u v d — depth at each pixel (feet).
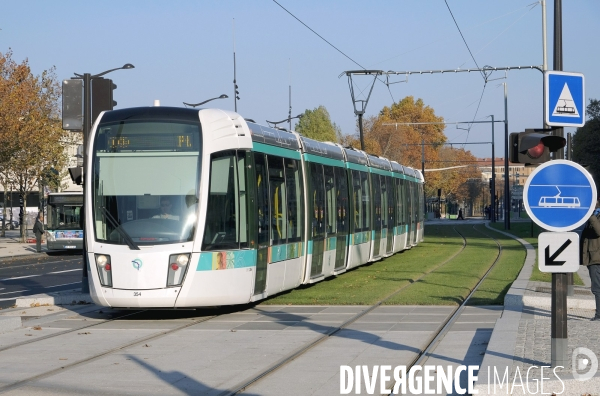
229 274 52.19
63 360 37.42
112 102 65.26
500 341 38.01
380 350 39.40
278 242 60.85
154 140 52.21
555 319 30.78
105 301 50.62
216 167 52.37
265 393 30.27
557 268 30.07
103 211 51.72
